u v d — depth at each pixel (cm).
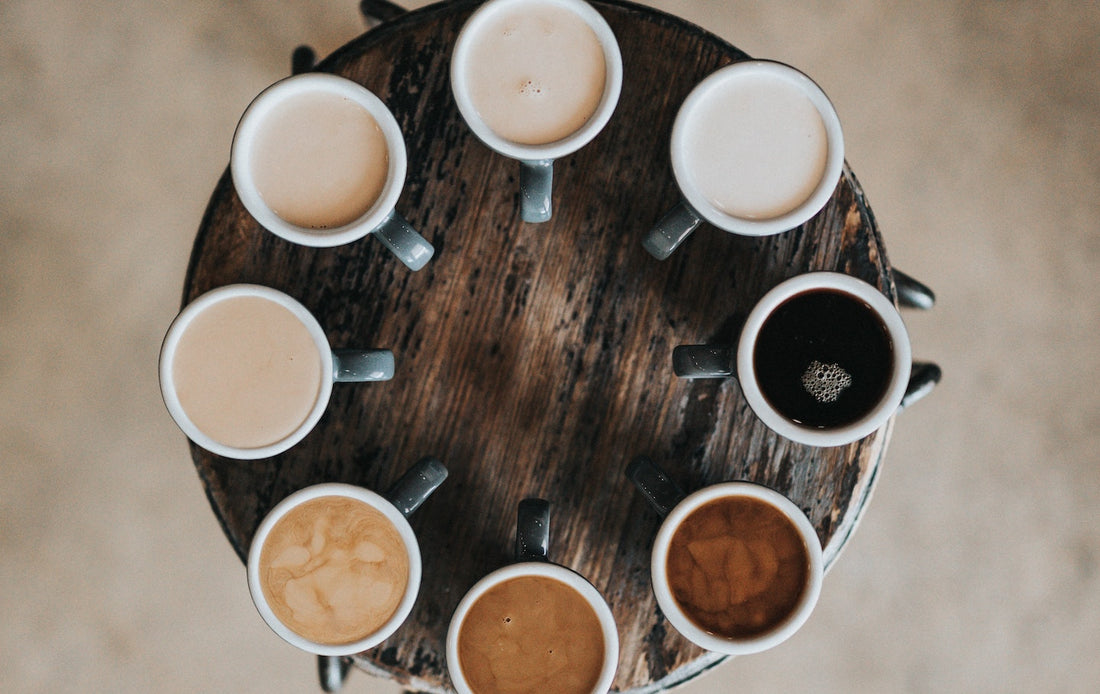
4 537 162
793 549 79
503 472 89
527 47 82
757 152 82
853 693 164
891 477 165
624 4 91
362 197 81
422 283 90
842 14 165
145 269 165
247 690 162
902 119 166
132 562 162
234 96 165
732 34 165
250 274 89
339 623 80
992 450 165
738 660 165
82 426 163
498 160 90
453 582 88
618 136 90
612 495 89
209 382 80
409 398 90
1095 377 165
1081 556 164
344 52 91
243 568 163
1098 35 166
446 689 88
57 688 161
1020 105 166
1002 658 163
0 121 164
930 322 166
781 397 83
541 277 90
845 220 89
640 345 90
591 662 79
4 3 164
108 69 164
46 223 164
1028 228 166
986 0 167
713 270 90
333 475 89
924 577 164
